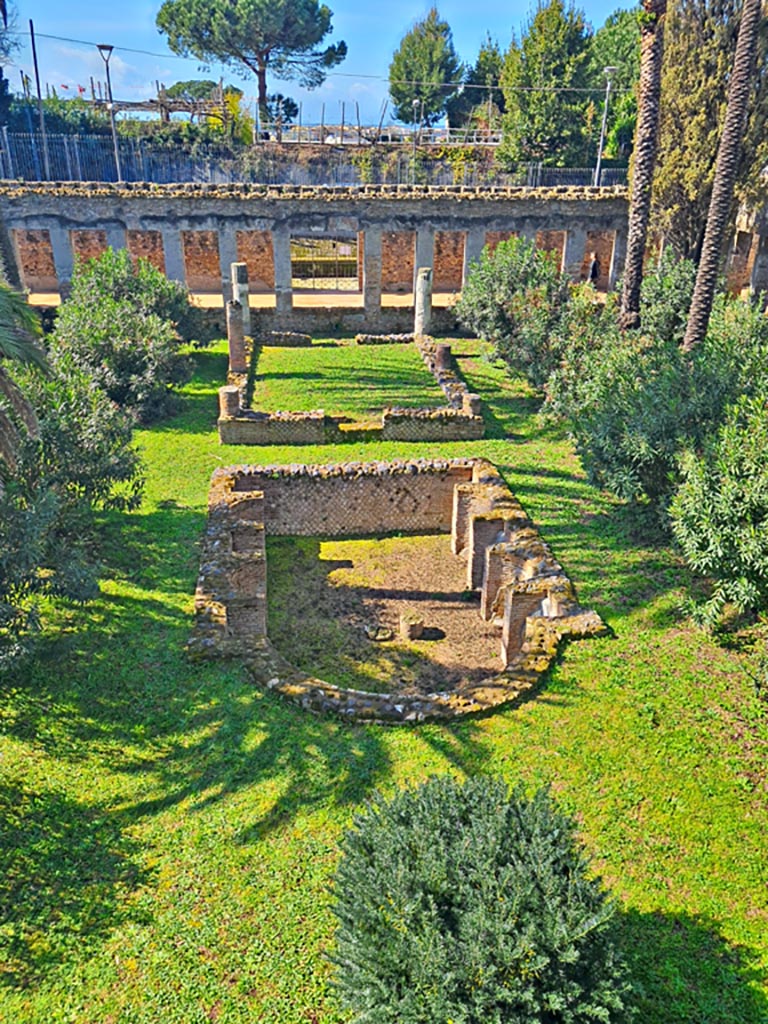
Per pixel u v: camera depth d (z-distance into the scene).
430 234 30.06
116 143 35.56
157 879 7.76
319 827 8.27
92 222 28.83
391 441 19.17
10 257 17.81
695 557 10.63
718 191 15.52
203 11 46.34
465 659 12.64
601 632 11.25
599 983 5.69
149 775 9.05
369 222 29.62
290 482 16.38
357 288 35.53
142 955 7.03
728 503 10.28
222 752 9.33
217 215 29.12
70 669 10.80
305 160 43.75
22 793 8.78
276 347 28.02
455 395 20.92
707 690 10.08
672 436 12.90
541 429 19.69
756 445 10.51
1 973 6.92
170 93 53.44
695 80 24.41
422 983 5.49
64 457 11.91
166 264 29.72
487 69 55.75
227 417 18.97
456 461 16.78
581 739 9.34
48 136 37.16
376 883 6.00
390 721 9.68
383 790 8.67
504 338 22.36
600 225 30.48
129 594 12.61
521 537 13.73
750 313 16.83
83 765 9.20
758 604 10.53
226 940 7.14
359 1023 5.70
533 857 5.97
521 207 29.95
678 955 6.88
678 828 8.13
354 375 24.36
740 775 8.77
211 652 10.88
